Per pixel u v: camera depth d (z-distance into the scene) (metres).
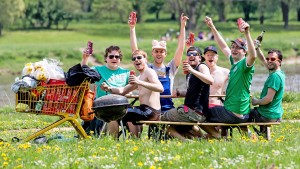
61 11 139.88
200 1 123.38
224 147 14.28
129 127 17.47
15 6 120.31
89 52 17.69
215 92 18.64
